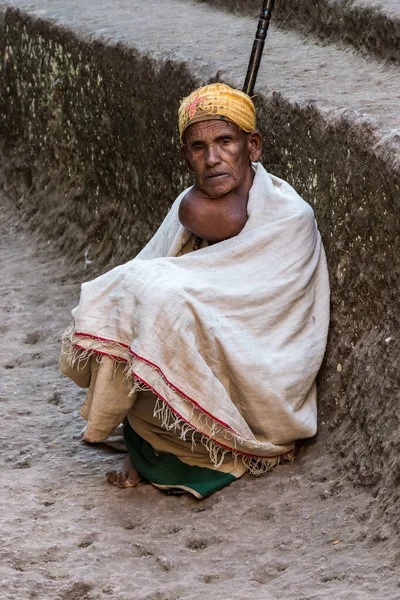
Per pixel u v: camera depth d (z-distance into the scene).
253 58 4.80
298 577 3.28
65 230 7.27
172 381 3.77
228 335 3.89
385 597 3.01
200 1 7.75
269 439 4.02
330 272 4.36
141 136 6.42
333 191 4.39
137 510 3.94
